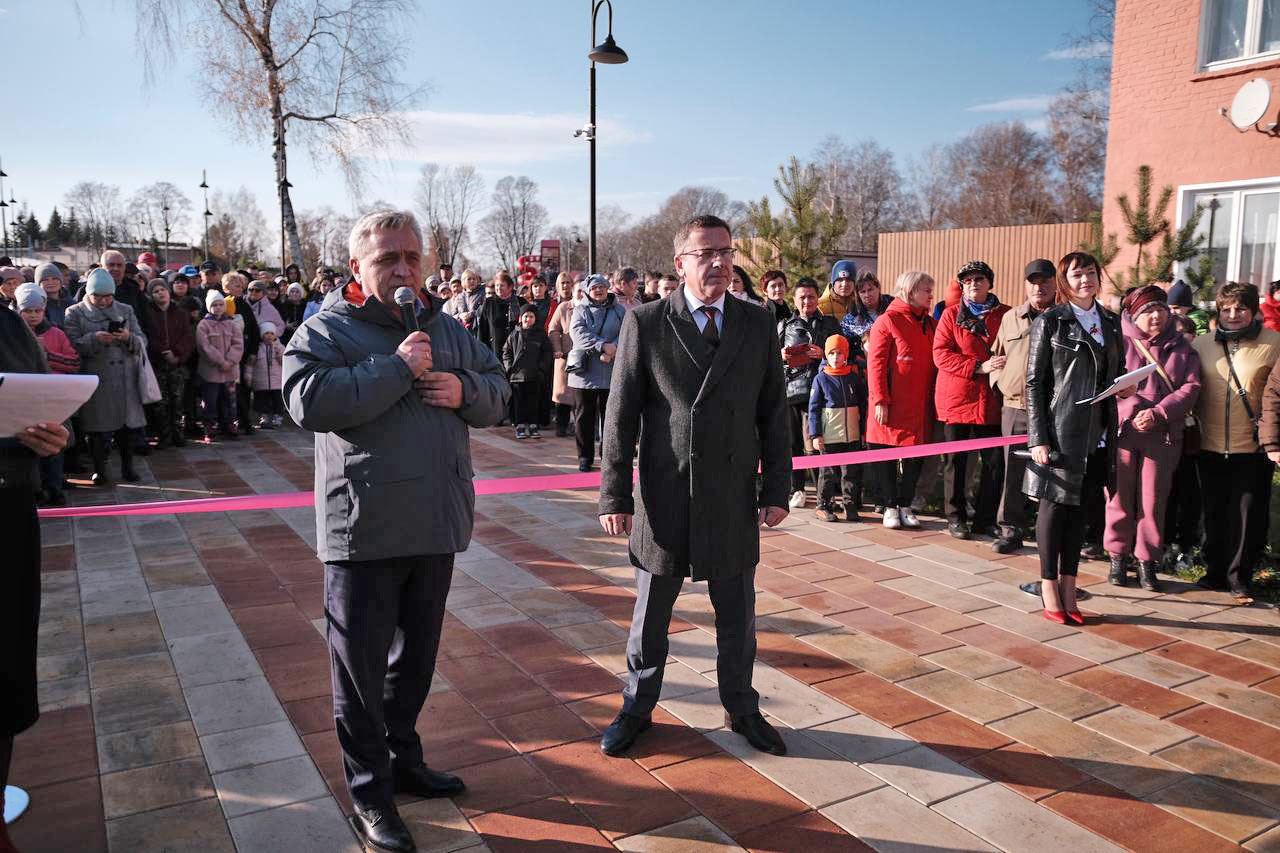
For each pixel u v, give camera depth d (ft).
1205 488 16.02
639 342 9.84
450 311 39.24
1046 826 8.73
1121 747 10.32
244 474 26.71
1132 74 34.42
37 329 21.95
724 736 10.50
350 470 7.94
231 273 35.53
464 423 8.64
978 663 12.68
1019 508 18.22
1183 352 15.88
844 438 20.29
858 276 22.75
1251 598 15.33
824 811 8.96
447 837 8.46
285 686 11.76
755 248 34.55
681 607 14.90
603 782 9.48
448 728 10.66
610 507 10.06
